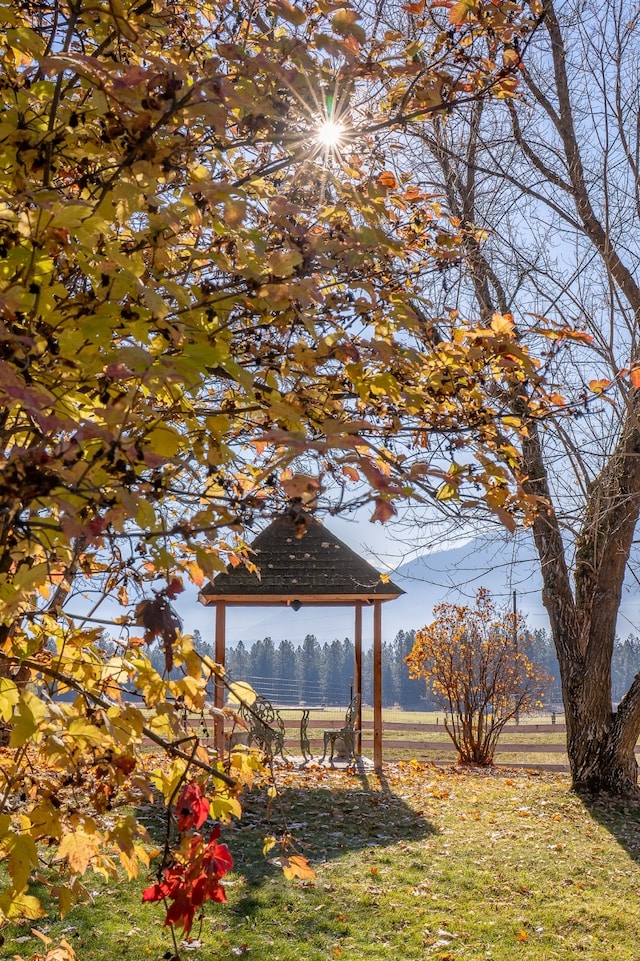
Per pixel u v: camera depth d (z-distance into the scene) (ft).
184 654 7.20
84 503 5.42
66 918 18.94
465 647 49.88
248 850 25.84
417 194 10.41
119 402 5.24
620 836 30.42
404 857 26.08
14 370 4.68
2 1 6.36
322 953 18.95
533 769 48.19
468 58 8.49
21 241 5.38
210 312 6.32
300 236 6.70
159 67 5.59
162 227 5.92
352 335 7.61
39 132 5.90
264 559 44.11
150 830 23.80
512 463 9.43
